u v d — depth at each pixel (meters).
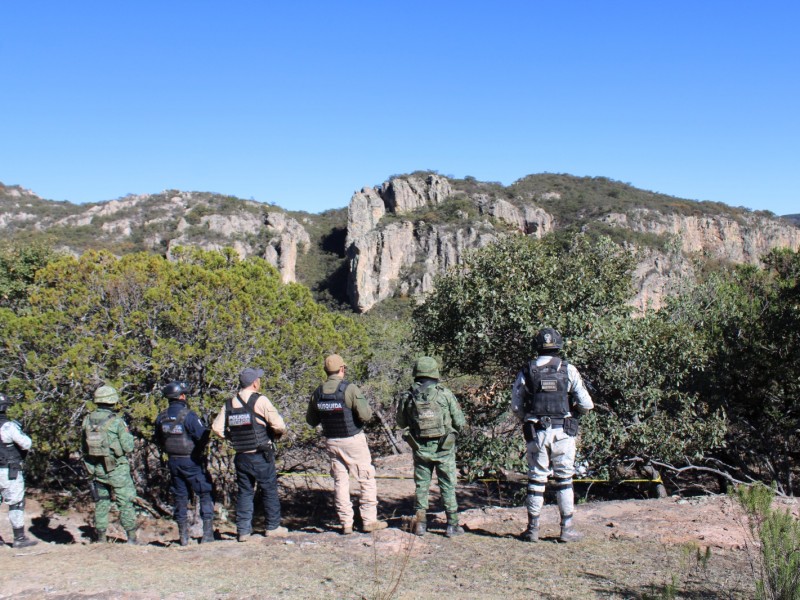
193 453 6.19
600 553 5.07
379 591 4.21
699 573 4.48
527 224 103.75
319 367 12.26
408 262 99.75
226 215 109.00
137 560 5.35
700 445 9.98
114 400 6.66
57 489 12.80
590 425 9.65
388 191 110.50
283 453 12.99
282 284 14.69
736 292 12.71
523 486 11.02
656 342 9.83
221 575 4.75
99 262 12.29
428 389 5.73
